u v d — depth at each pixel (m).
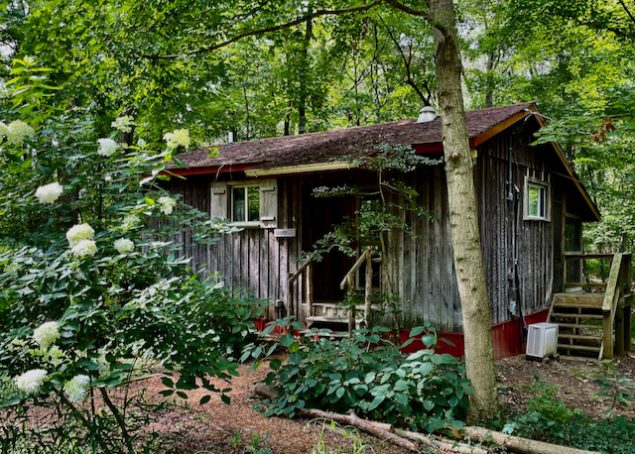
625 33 11.29
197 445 4.26
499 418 4.78
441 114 5.14
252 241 9.10
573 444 4.43
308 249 8.78
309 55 10.95
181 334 3.53
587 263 19.33
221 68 6.55
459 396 4.66
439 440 4.48
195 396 5.80
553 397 5.99
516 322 8.70
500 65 19.22
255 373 6.90
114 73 6.05
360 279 9.98
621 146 11.62
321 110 18.30
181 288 3.43
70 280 3.01
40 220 3.78
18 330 3.06
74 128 3.79
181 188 10.01
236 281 9.23
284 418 5.10
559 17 11.59
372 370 5.26
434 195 7.38
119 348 3.41
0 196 3.61
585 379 7.20
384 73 16.78
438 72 5.13
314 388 5.23
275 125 19.56
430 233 7.40
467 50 15.95
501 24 13.80
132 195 3.67
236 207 9.45
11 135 3.19
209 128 15.10
